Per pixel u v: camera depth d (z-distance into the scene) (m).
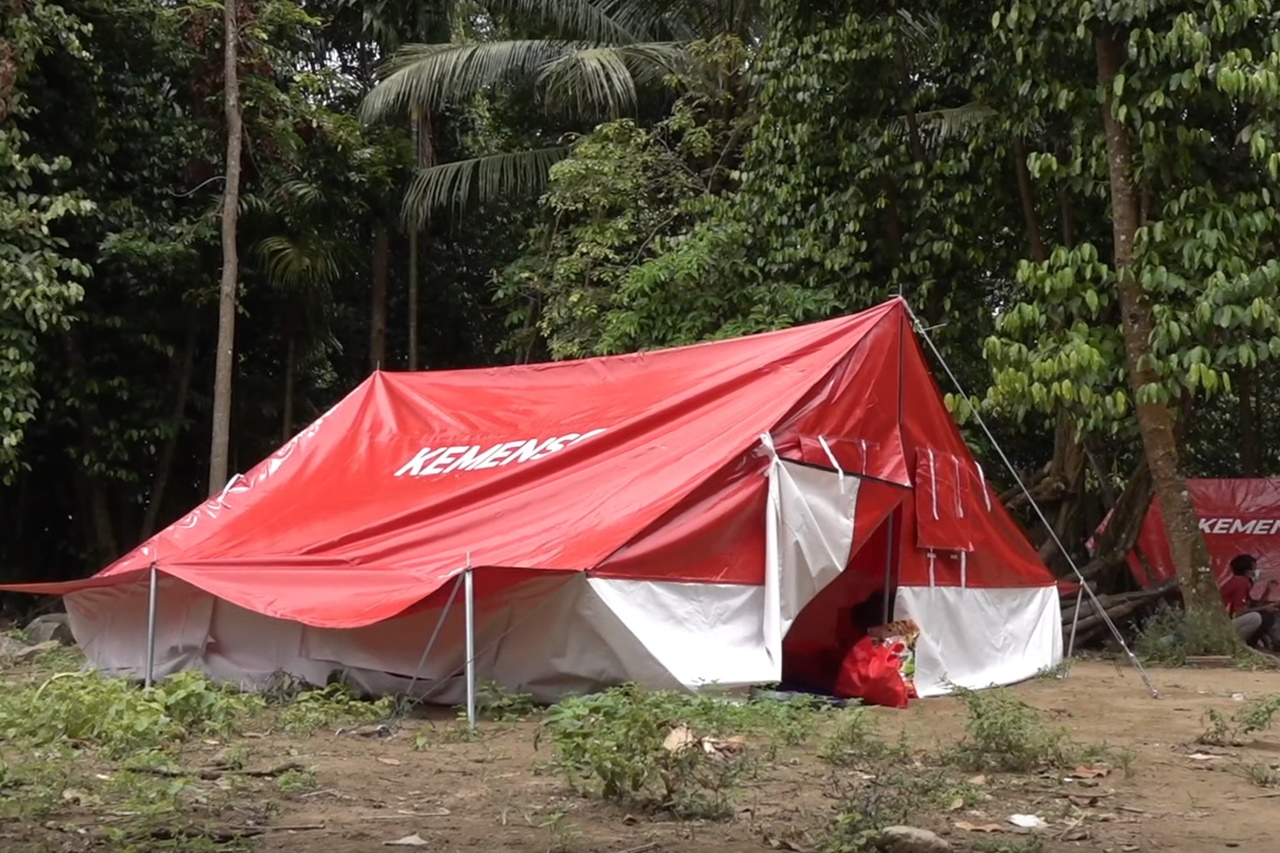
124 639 9.91
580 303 16.20
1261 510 16.81
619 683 7.46
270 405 19.02
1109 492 15.92
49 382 16.56
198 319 17.62
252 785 5.41
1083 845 4.42
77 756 5.96
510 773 5.70
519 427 9.65
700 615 7.68
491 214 21.98
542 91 19.80
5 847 4.26
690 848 4.32
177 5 17.86
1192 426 18.67
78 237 15.89
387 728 6.88
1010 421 16.19
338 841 4.38
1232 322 10.68
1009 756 5.86
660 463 8.18
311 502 9.69
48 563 19.16
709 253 14.89
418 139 19.48
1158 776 5.73
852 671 8.43
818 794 5.21
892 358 9.08
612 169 16.92
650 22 19.45
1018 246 14.37
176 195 16.92
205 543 9.47
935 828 4.64
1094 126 12.25
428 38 20.23
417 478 9.46
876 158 14.20
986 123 13.53
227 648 9.19
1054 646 10.52
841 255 14.30
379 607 7.35
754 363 8.94
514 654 7.73
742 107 18.23
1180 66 11.00
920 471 9.12
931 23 14.73
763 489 8.03
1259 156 10.54
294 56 18.31
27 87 15.23
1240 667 11.26
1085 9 10.96
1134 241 11.62
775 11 14.43
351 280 21.20
